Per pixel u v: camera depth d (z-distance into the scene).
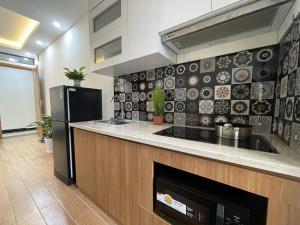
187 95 1.43
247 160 0.58
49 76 3.97
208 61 1.29
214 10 0.85
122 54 1.36
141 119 1.85
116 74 1.99
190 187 0.80
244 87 1.13
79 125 1.51
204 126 1.34
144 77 1.77
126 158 1.07
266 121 1.06
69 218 1.29
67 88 1.73
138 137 0.94
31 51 4.18
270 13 0.79
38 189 1.72
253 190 0.59
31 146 3.45
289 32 0.79
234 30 0.99
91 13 1.64
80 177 1.62
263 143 0.80
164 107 1.59
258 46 1.06
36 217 1.29
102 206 1.35
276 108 0.99
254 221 0.67
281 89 0.90
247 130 0.87
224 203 0.67
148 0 1.12
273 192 0.55
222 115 1.24
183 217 0.80
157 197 0.92
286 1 0.69
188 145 0.75
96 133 1.31
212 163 0.69
